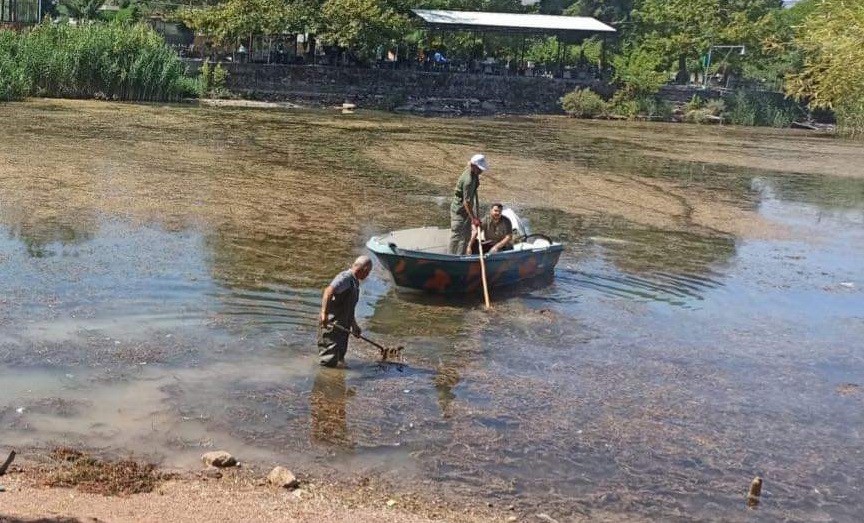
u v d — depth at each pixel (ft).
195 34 196.95
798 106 217.97
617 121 197.98
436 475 26.18
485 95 202.69
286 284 44.91
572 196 83.97
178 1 211.41
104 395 29.94
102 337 35.29
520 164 105.09
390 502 24.13
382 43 198.49
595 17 269.23
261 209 65.16
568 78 214.28
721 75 241.76
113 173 75.66
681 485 26.94
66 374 31.45
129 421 28.12
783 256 62.75
